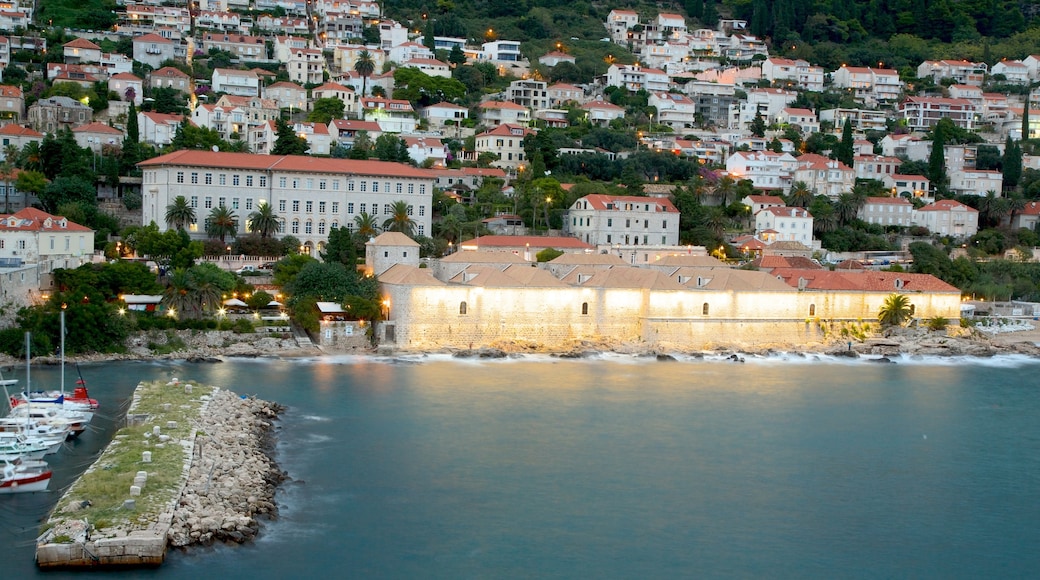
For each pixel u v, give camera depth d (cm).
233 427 11969
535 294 19238
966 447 13262
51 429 11338
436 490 10694
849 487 11462
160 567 8294
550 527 9862
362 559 8850
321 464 11300
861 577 9012
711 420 14188
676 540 9681
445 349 18400
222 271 18975
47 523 8606
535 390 15588
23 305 16612
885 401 15888
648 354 19200
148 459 9950
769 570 9081
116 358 16462
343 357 17638
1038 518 10625
